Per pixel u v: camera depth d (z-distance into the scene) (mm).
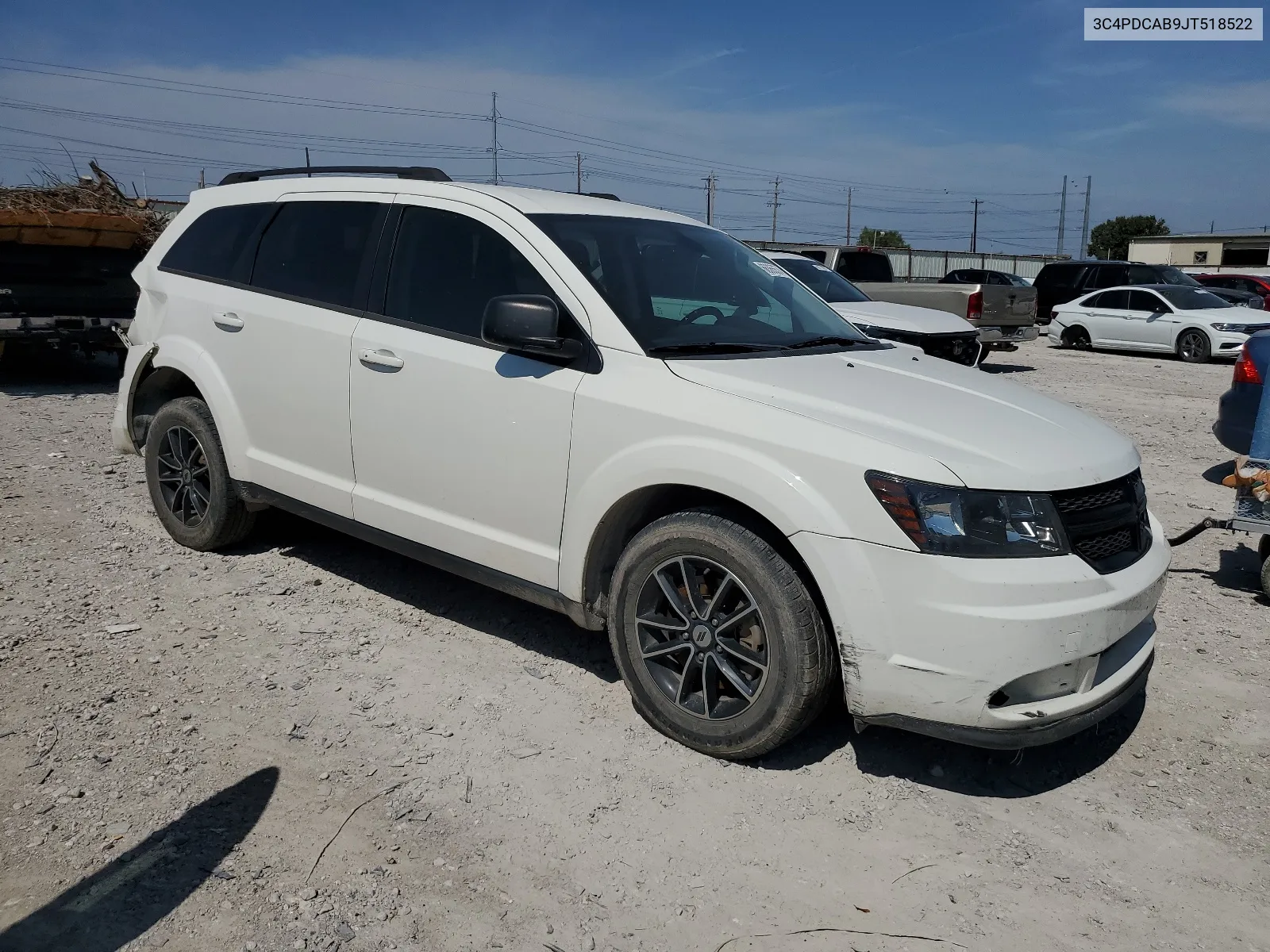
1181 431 10312
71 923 2551
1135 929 2715
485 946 2547
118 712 3615
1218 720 3904
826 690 3301
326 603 4723
